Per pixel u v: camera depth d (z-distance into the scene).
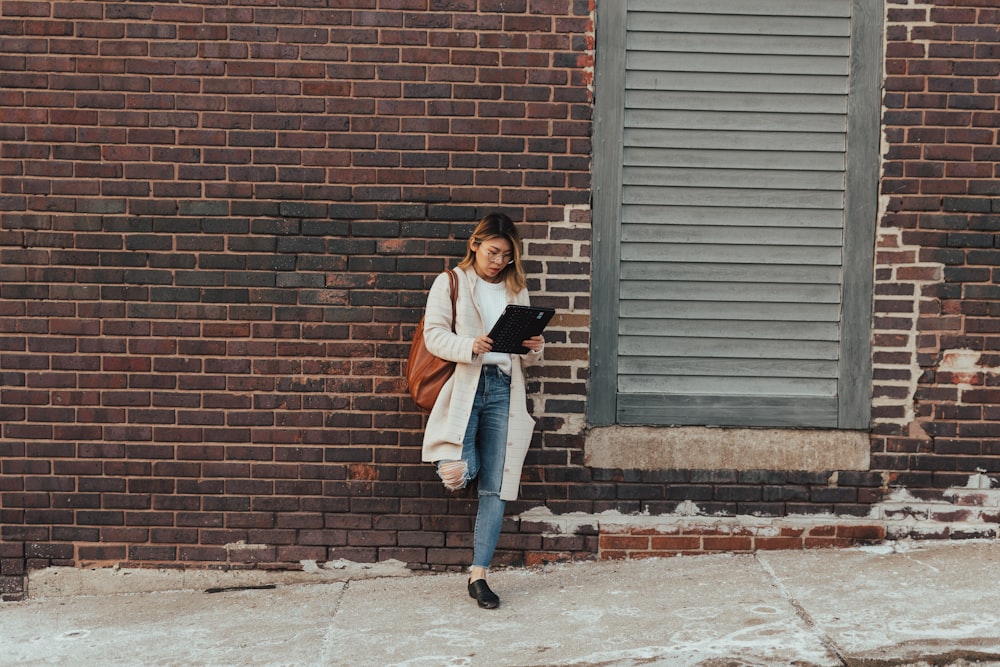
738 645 3.79
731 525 4.83
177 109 4.68
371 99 4.71
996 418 4.80
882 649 3.73
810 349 4.85
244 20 4.66
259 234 4.73
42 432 4.75
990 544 4.81
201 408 4.76
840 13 4.76
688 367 4.84
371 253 4.75
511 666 3.70
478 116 4.73
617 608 4.21
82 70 4.65
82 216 4.70
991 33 4.75
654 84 4.77
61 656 3.97
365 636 4.04
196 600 4.62
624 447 4.82
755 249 4.83
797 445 4.83
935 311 4.79
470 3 4.70
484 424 4.30
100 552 4.77
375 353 4.77
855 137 4.77
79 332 4.73
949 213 4.77
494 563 4.82
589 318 4.79
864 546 4.84
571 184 4.76
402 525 4.82
